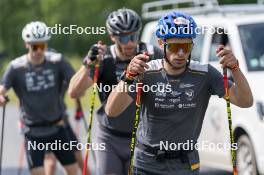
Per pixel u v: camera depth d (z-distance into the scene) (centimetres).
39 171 1650
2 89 1636
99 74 1417
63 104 1702
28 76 1636
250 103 1094
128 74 1068
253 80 1845
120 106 1091
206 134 2009
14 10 10256
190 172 1102
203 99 1095
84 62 1420
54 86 1650
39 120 1652
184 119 1085
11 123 3750
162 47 1083
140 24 1404
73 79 1434
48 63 1642
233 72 1074
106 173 1412
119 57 1409
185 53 1059
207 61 2047
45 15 9256
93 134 2667
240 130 1862
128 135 1405
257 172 1795
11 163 2523
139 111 1091
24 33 1623
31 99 1645
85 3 9069
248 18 2016
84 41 9075
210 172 2236
